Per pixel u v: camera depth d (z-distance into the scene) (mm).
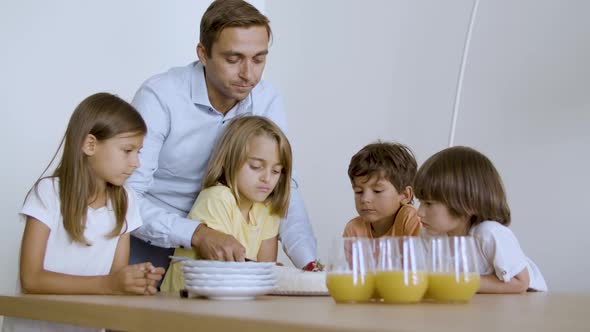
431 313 846
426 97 2916
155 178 2066
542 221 2541
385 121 3059
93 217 1642
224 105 2029
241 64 1847
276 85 3561
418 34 2971
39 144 2908
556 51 2545
